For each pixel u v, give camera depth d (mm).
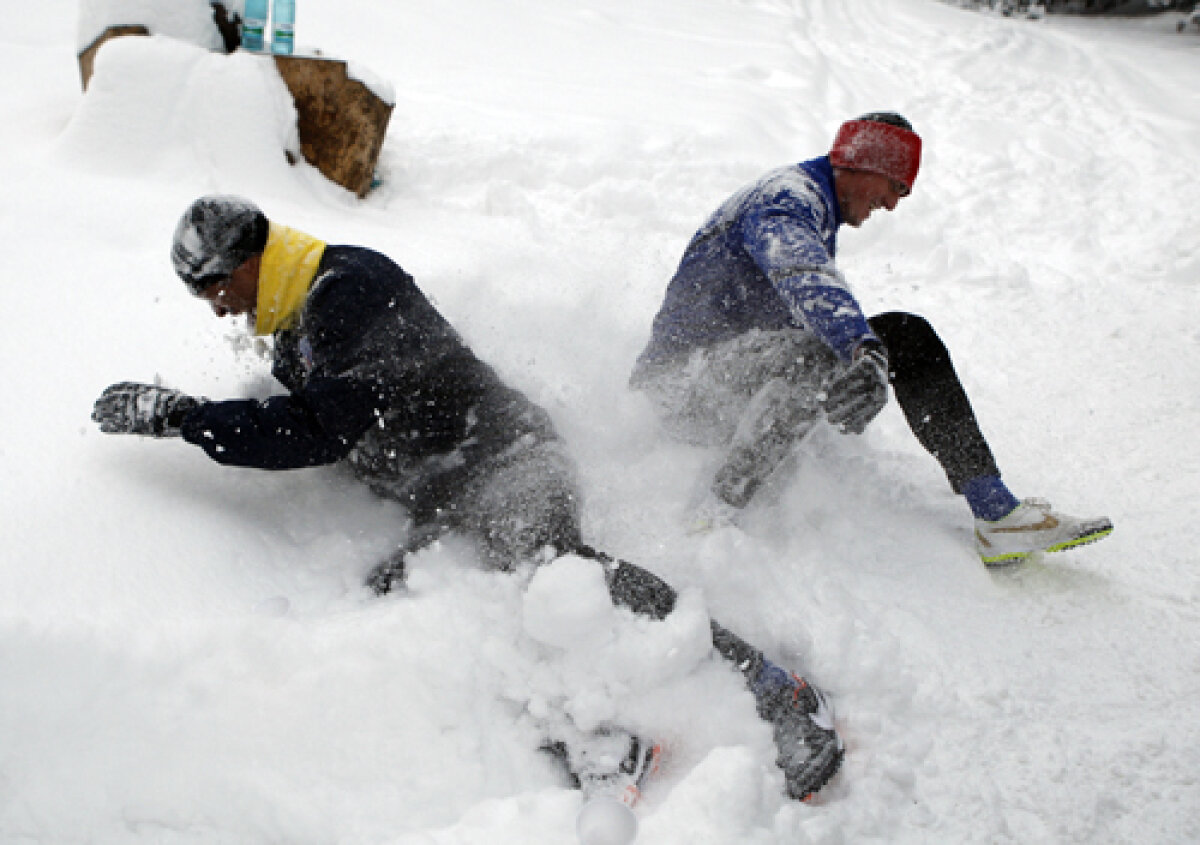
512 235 4441
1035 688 2072
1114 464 2984
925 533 2596
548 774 1838
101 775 1655
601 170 5301
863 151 2432
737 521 2434
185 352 2727
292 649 1850
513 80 7098
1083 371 3615
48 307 2828
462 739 1829
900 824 1788
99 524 2090
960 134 6777
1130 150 6359
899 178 2443
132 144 4156
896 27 12148
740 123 6332
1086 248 4836
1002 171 5926
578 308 3170
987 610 2314
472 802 1751
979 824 1775
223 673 1803
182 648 1810
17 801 1592
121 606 1913
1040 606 2330
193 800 1668
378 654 1881
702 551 2291
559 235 4543
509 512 2133
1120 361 3676
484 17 9055
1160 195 5375
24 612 1818
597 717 1844
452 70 7246
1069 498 2803
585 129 5836
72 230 3391
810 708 1876
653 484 2553
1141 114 7395
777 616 2193
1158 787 1833
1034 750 1925
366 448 2262
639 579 2012
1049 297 4312
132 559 2035
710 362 2570
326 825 1664
